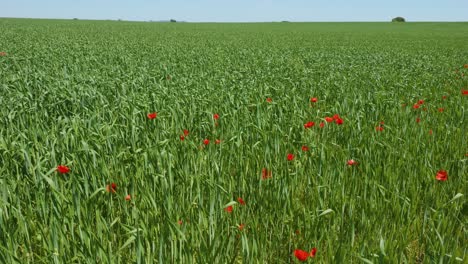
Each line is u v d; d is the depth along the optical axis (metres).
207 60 19.69
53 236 3.02
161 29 68.06
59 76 12.73
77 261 3.18
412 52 29.50
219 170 4.54
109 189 3.89
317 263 3.27
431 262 2.95
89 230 3.16
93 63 17.39
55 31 50.66
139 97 8.76
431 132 6.46
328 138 6.59
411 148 5.73
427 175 4.80
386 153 5.52
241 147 5.30
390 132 6.64
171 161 4.66
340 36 57.41
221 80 11.90
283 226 3.79
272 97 9.61
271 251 3.55
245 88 10.22
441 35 61.62
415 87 11.29
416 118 7.51
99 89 9.91
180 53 24.38
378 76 14.16
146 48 27.67
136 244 2.90
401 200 4.23
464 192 4.71
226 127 6.77
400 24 105.62
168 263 2.99
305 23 114.75
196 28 76.69
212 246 3.07
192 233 3.26
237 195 4.38
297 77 13.81
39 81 10.56
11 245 3.14
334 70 16.81
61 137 5.40
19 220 3.40
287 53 26.30
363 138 5.78
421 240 3.76
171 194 3.95
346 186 4.45
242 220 3.87
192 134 6.70
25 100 8.03
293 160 5.20
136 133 5.89
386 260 2.90
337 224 3.81
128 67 16.38
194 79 12.34
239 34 58.22
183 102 8.41
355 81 13.03
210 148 5.26
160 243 2.88
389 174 4.67
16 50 22.73
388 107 8.71
